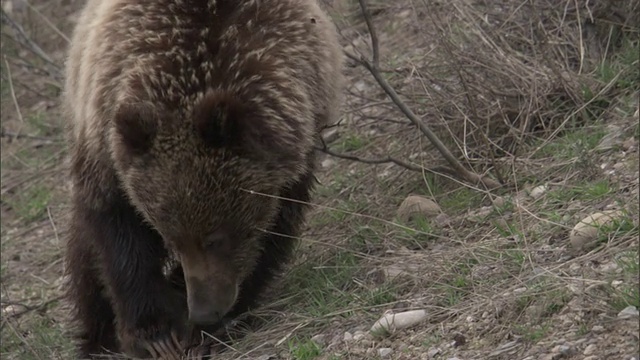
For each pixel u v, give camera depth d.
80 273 11.15
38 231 15.83
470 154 12.02
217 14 9.64
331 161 13.64
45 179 17.23
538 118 11.95
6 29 20.59
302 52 9.90
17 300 13.81
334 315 9.65
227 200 9.20
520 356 7.91
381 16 15.68
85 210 10.30
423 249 10.50
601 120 11.38
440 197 11.57
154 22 9.65
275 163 9.33
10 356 12.35
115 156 9.41
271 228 10.26
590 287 8.28
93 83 9.90
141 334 10.38
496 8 13.53
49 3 21.31
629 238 8.89
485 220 10.52
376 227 11.36
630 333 7.61
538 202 10.34
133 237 10.25
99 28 10.06
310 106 9.77
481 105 12.17
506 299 8.65
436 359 8.36
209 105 8.88
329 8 14.73
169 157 9.10
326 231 11.87
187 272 9.42
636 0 12.73
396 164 12.09
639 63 11.83
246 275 9.86
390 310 9.38
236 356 9.84
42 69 18.77
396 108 12.95
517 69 12.18
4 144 18.72
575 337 7.85
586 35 12.95
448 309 8.92
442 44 12.04
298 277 10.91
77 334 11.71
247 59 9.44
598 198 9.88
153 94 9.29
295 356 9.20
